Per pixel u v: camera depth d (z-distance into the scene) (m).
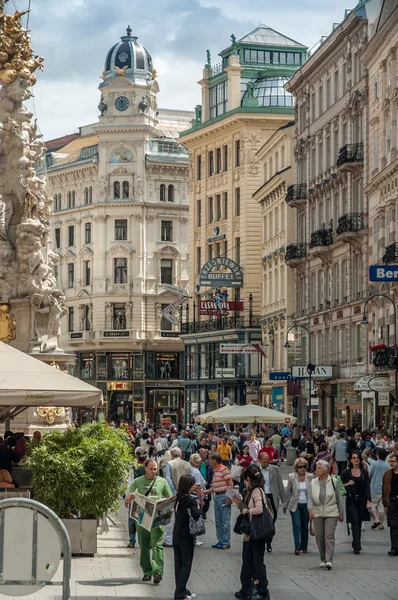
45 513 15.71
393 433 69.06
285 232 100.38
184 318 130.25
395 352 66.31
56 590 22.41
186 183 139.12
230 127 120.38
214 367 117.69
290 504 29.39
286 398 98.38
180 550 21.84
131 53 138.62
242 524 21.69
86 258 139.12
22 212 42.44
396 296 69.94
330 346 86.75
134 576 24.53
